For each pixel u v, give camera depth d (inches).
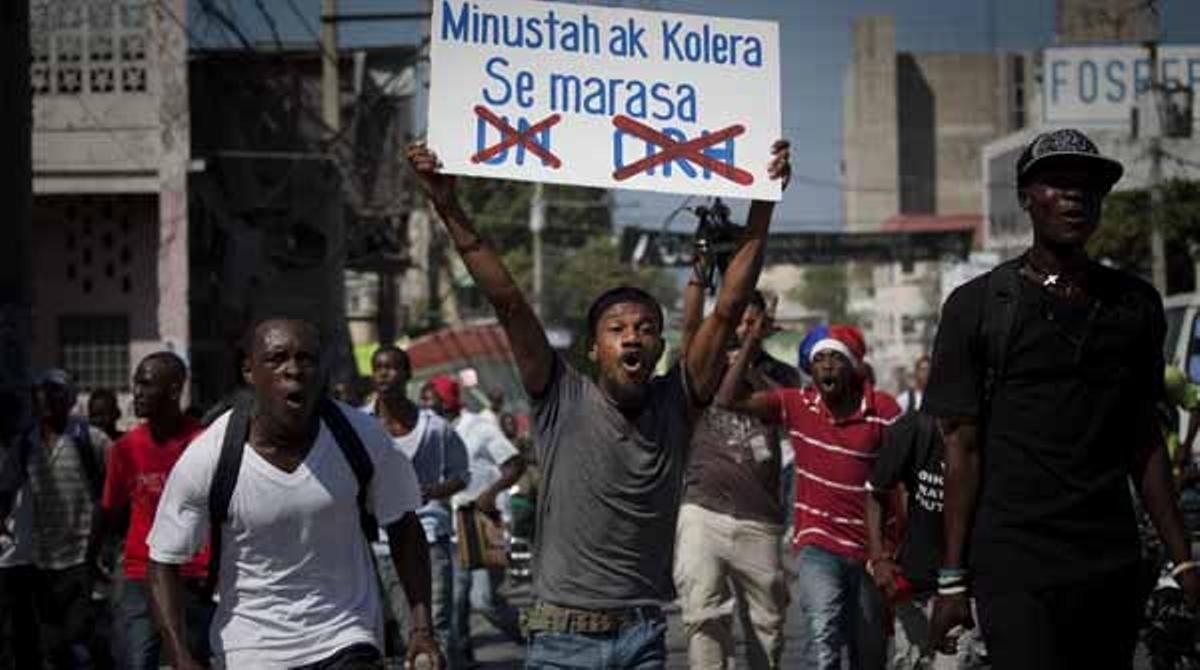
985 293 192.9
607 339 204.8
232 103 940.0
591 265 2623.0
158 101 855.7
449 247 1625.2
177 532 198.4
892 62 3666.3
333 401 206.7
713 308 214.4
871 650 322.7
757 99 222.1
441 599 388.8
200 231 891.4
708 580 316.8
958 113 3710.6
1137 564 192.1
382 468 204.5
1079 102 1472.7
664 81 221.0
